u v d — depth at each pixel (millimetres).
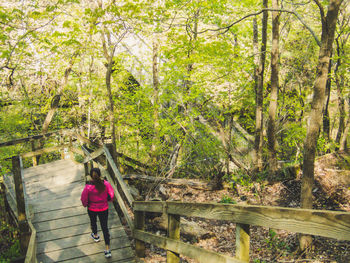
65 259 5191
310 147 6738
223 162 13734
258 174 11594
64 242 5656
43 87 16172
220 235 7770
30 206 6898
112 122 10156
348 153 10727
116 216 6578
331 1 6309
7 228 7770
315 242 6660
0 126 14516
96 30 8781
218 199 10039
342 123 17953
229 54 11438
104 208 5367
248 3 11117
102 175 6883
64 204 7094
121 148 14695
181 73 12117
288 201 9711
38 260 5145
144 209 4965
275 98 11375
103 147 6777
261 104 12391
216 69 12648
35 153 9961
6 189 8531
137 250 5355
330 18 6352
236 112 15359
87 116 16156
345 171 9867
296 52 16922
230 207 2988
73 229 6078
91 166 7902
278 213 2443
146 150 13031
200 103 14188
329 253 6152
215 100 14039
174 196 10047
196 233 7488
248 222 2771
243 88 13172
